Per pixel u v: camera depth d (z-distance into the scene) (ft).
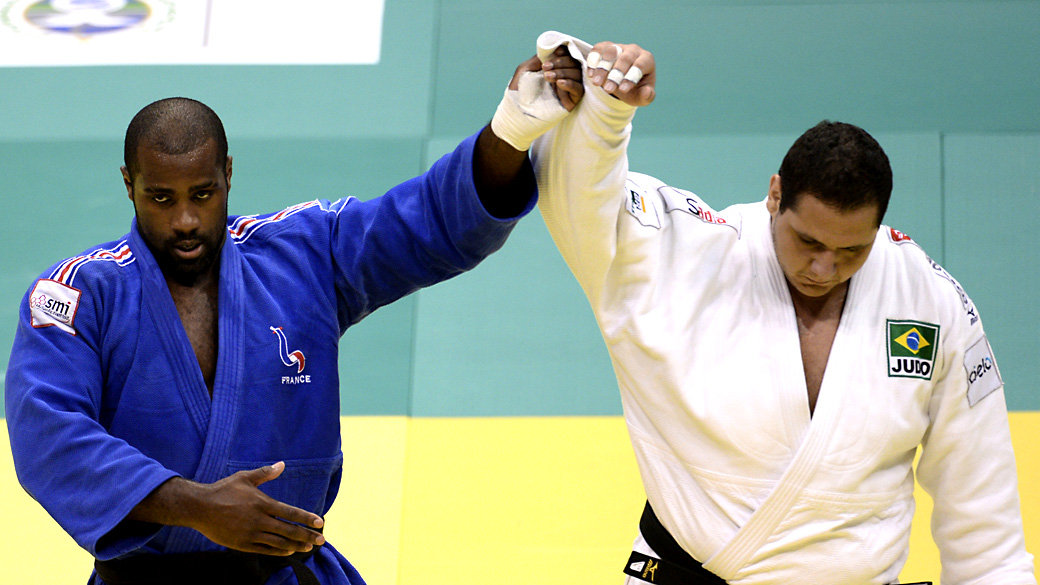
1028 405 57.93
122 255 29.09
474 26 84.23
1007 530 29.84
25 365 27.63
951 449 30.04
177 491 25.71
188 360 28.43
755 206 31.45
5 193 71.77
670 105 76.33
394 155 73.15
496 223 29.63
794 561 28.60
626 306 29.50
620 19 83.97
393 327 64.49
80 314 28.07
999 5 83.82
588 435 57.41
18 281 65.51
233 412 28.43
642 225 29.37
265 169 72.18
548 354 62.54
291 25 85.25
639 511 52.16
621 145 27.66
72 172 73.51
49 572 49.44
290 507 25.54
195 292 29.22
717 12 84.43
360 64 81.35
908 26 82.12
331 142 74.54
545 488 53.57
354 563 48.75
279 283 29.99
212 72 80.84
